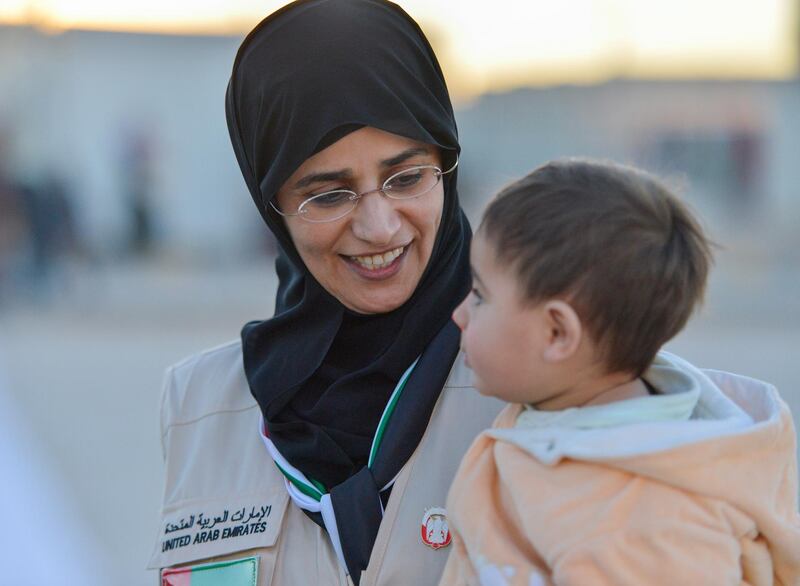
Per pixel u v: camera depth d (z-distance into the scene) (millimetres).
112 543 5957
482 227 1978
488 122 22266
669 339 1945
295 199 2354
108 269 19938
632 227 1875
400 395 2324
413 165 2312
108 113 19969
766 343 12969
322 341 2406
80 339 13812
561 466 1878
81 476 7223
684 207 1970
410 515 2225
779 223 21078
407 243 2320
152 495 6805
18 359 12141
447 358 2316
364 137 2262
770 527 1879
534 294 1889
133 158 20109
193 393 2590
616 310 1872
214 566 2324
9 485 6957
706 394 2014
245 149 2500
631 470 1817
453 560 2068
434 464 2256
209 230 20625
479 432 2268
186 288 18469
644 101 21734
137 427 8625
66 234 17938
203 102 20234
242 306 17016
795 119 21281
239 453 2467
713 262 2010
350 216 2293
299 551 2316
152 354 12453
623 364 1924
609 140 21906
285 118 2316
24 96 19438
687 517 1796
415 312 2363
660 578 1766
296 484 2342
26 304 17219
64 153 19734
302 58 2289
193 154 20375
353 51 2277
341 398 2363
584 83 21922
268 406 2418
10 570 5523
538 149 22125
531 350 1921
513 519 1946
